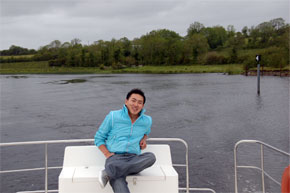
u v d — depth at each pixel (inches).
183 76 3107.8
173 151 473.7
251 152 451.2
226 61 4559.5
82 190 126.0
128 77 3166.8
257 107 919.7
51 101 1207.6
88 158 141.2
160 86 1827.0
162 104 1029.2
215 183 337.1
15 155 465.1
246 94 1262.3
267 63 2938.0
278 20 5698.8
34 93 1568.7
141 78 2886.3
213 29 6619.1
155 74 3934.5
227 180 344.2
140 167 123.2
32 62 6624.0
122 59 5846.5
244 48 5418.3
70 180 125.0
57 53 6830.7
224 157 432.8
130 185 128.0
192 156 443.8
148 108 940.6
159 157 144.5
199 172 374.3
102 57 5905.5
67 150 141.6
